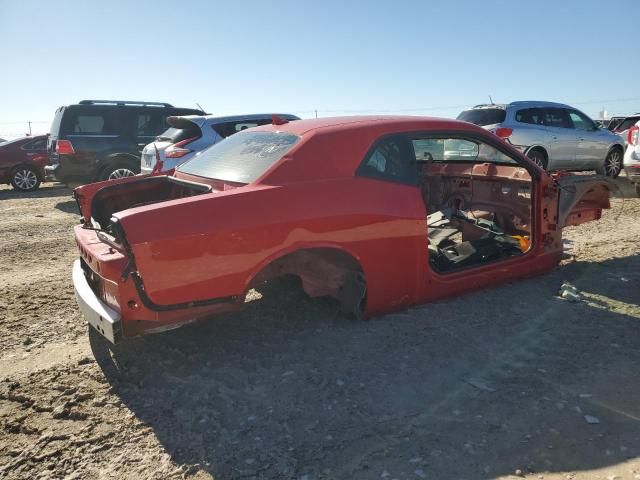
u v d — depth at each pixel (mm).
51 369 3494
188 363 3525
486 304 4324
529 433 2697
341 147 3719
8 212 10398
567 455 2523
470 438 2672
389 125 3998
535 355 3510
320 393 3111
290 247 3379
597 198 5227
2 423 2910
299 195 3463
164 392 3188
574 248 6168
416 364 3410
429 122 4168
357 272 3812
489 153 5559
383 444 2643
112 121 11250
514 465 2465
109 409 3029
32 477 2486
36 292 5086
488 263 4484
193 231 3068
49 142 11867
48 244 7312
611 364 3375
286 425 2820
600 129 12750
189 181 4047
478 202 5488
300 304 4375
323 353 3580
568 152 11836
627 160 9672
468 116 11773
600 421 2783
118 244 3107
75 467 2551
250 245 3244
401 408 2947
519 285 4754
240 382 3266
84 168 11102
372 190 3725
